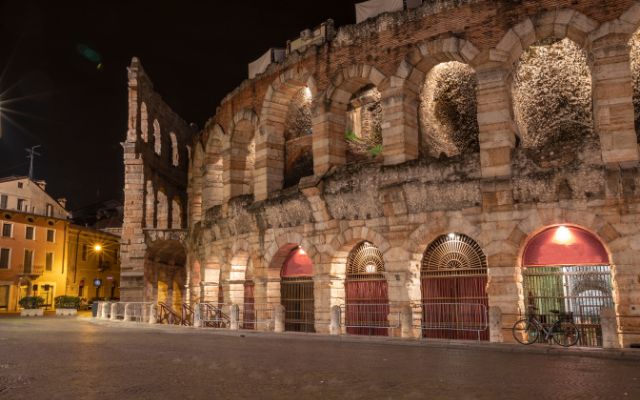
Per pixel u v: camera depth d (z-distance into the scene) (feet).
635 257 55.11
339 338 63.67
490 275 61.72
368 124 92.94
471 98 82.53
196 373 38.68
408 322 61.62
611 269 56.85
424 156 75.25
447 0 68.59
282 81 86.12
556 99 75.82
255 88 92.58
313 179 76.23
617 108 57.36
